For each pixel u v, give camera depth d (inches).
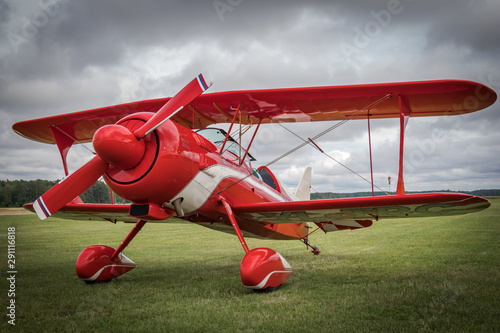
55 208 187.3
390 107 242.8
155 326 132.0
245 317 140.2
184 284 205.3
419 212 222.4
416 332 118.6
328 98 228.1
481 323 126.1
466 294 161.9
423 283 185.9
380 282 195.0
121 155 173.3
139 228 232.2
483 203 195.5
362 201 202.2
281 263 192.7
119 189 186.5
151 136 183.8
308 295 172.6
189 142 197.2
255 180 260.4
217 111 256.8
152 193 185.9
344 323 129.4
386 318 133.6
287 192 315.9
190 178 196.4
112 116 261.6
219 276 228.5
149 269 259.6
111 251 224.1
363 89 213.5
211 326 130.6
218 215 229.6
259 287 179.9
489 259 252.4
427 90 212.4
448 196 187.2
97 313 150.6
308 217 240.8
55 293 188.1
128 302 167.5
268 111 253.1
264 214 234.5
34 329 131.6
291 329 124.7
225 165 223.8
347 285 190.4
